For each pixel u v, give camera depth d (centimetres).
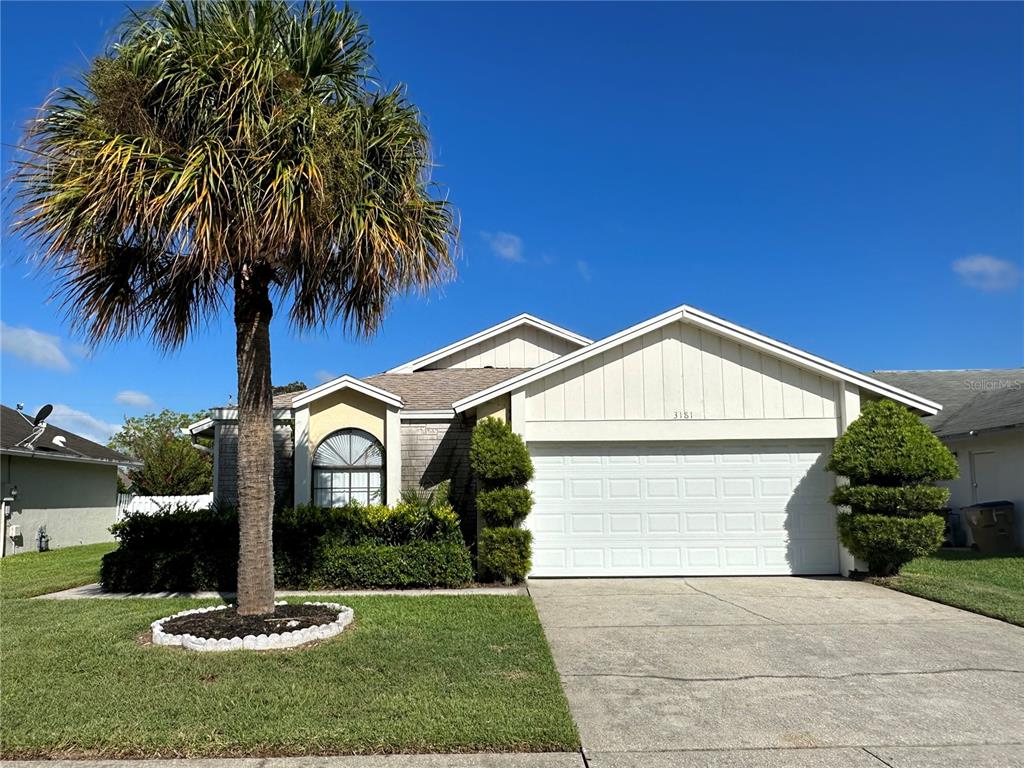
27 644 702
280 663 622
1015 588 994
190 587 1053
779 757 447
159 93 693
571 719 503
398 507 1100
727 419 1148
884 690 571
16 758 446
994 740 471
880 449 1048
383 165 767
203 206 641
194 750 452
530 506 1083
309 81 735
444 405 1350
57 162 681
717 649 693
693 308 1143
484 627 764
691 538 1148
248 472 764
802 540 1145
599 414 1152
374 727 480
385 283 793
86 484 2262
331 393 1285
